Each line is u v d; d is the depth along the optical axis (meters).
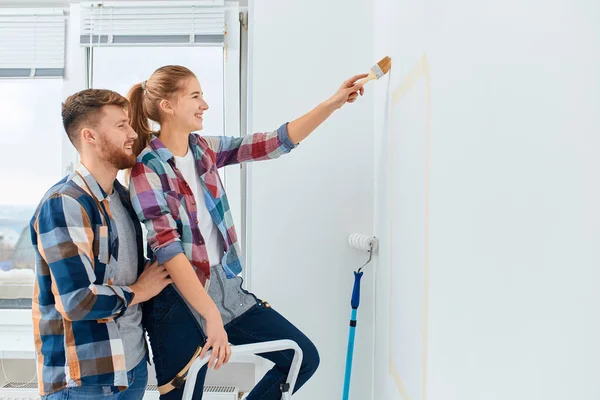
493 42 0.77
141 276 1.54
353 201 2.18
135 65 2.48
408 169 1.44
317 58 2.20
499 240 0.75
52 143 2.53
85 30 2.45
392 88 1.71
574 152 0.54
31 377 2.48
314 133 2.19
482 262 0.83
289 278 2.19
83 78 2.48
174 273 1.52
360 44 2.20
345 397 1.97
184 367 1.62
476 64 0.85
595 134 0.50
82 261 1.36
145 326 1.65
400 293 1.55
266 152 1.86
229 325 1.73
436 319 1.12
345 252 2.18
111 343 1.43
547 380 0.61
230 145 1.88
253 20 2.22
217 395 2.30
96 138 1.45
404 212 1.49
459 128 0.95
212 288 1.70
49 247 1.36
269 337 1.74
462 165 0.93
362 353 2.17
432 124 1.15
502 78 0.74
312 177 2.19
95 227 1.42
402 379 1.51
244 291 1.77
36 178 2.54
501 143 0.74
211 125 2.48
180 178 1.64
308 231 2.19
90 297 1.35
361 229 2.18
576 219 0.54
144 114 1.70
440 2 1.08
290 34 2.20
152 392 2.29
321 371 2.18
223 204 1.76
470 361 0.89
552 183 0.59
